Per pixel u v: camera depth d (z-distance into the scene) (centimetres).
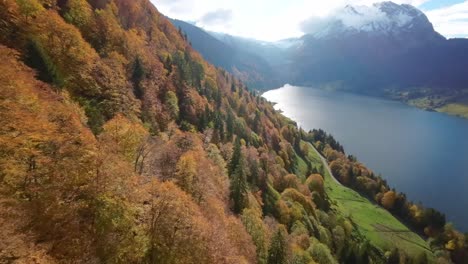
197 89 15462
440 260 13088
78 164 3738
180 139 8681
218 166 9188
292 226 9694
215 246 4550
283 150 18625
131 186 4100
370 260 11288
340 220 13075
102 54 9775
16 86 4434
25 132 3712
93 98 7319
